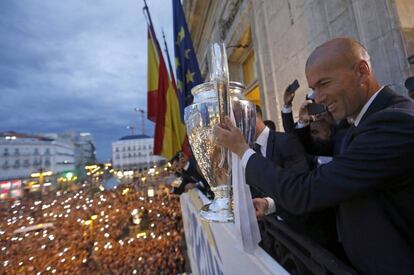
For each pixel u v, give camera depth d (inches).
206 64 354.6
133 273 398.9
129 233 608.1
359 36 79.7
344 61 30.5
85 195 1136.2
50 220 744.3
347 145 31.3
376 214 27.3
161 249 456.1
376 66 73.7
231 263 48.8
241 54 236.1
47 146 2316.7
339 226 35.3
